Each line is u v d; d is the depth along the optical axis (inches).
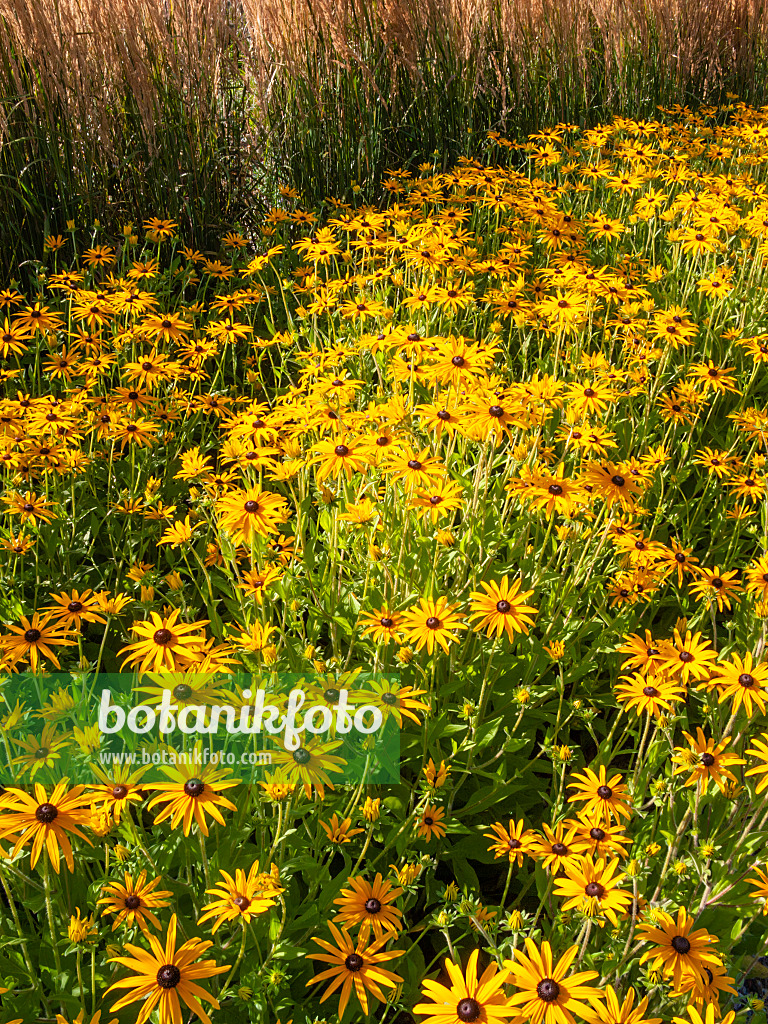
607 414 160.9
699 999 64.0
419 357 141.7
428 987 59.1
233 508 103.7
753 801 96.1
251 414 134.2
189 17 231.0
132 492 144.6
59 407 144.3
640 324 172.4
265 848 91.7
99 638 136.6
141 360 162.6
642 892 87.9
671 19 346.0
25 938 79.5
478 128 303.3
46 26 206.8
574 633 129.3
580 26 322.0
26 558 143.9
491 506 138.3
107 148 223.3
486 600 99.2
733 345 193.3
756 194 235.0
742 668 90.0
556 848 77.2
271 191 264.8
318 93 257.9
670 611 149.5
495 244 231.9
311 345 178.2
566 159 292.7
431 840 103.1
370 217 209.5
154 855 88.8
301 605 125.0
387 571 116.8
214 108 242.5
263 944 84.7
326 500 118.3
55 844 63.7
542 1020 57.6
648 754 104.1
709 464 150.9
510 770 114.8
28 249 213.6
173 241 217.8
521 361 187.9
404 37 266.7
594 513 144.9
